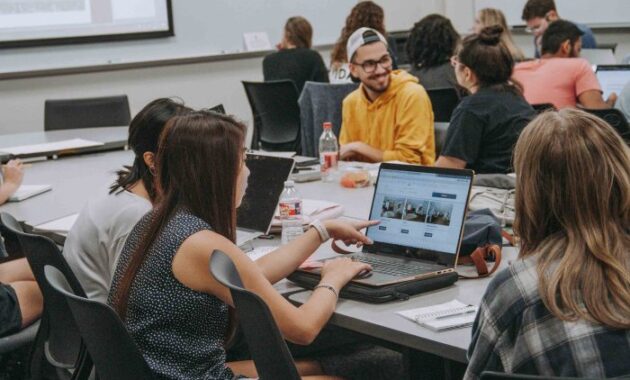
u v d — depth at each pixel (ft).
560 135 4.40
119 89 20.83
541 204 4.44
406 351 6.58
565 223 4.40
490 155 10.94
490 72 10.89
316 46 24.32
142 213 7.23
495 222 7.24
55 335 6.98
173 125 6.01
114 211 7.33
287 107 18.49
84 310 5.29
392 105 12.65
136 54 21.11
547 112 4.62
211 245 5.72
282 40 21.71
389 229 7.30
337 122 15.55
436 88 15.57
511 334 4.40
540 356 4.27
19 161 11.17
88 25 20.24
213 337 5.94
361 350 9.57
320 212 8.86
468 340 5.50
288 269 6.79
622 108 14.93
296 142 18.67
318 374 7.20
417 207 7.20
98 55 20.51
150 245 5.90
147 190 7.39
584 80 15.51
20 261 9.59
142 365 5.32
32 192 10.90
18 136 15.34
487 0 26.23
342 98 15.40
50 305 6.85
